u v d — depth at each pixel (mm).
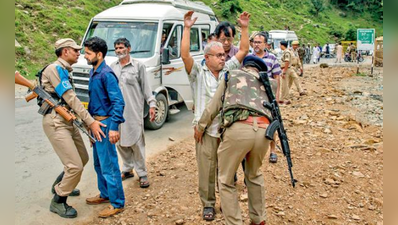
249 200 3639
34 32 16062
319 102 10211
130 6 8406
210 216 3934
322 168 5293
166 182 4961
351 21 75438
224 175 3402
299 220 3943
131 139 4641
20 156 5922
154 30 7555
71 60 3949
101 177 4316
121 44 4652
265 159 5648
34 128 7508
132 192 4652
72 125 3949
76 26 18016
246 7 46469
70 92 3734
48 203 4359
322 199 4406
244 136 3189
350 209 4180
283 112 8961
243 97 3268
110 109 4008
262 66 3500
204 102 3807
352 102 10172
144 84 4828
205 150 3787
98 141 3957
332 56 41375
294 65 11336
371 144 6312
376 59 23547
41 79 3848
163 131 7648
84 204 4383
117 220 3973
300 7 65188
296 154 5879
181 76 8047
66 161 3848
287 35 24875
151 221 3947
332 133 7078
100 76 3928
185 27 3771
